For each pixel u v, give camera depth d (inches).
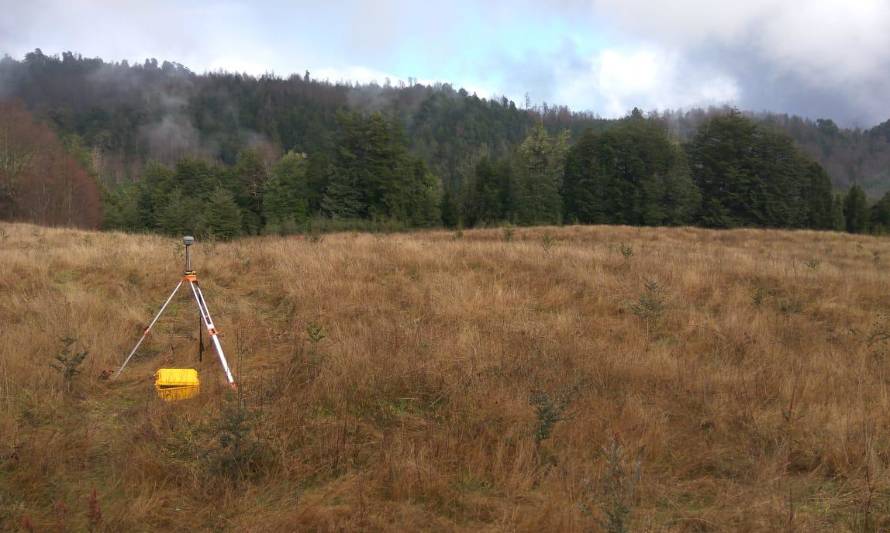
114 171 4800.7
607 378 217.9
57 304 276.7
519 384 206.7
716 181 2181.3
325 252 439.2
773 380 222.7
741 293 360.2
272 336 259.9
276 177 2080.5
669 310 317.4
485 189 2228.1
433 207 2186.3
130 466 150.3
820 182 2363.4
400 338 243.6
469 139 5876.0
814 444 173.2
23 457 150.3
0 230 636.7
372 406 191.5
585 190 2162.9
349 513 134.0
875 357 258.1
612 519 120.7
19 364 203.5
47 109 6702.8
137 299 309.4
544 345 250.2
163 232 1624.0
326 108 7406.5
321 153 2236.7
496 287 342.3
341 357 218.4
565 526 128.9
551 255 455.2
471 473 155.0
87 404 191.2
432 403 195.5
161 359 233.1
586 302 338.0
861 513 141.2
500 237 1021.2
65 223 1756.9
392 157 2068.2
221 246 483.8
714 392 210.8
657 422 183.0
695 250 687.7
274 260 408.5
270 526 129.1
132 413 184.4
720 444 177.6
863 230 2395.4
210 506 137.6
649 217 2053.4
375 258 418.9
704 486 154.8
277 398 189.8
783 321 310.0
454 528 131.8
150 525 131.1
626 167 2167.8
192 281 227.1
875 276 434.0
